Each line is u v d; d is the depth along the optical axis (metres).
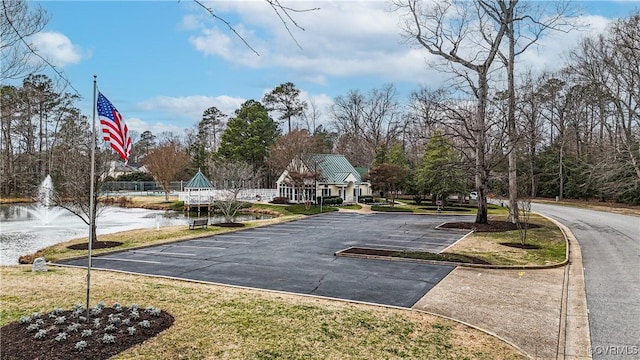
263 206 41.28
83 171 18.53
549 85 52.88
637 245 17.73
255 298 9.11
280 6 3.80
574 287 10.89
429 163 40.00
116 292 9.36
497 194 39.28
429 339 6.88
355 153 69.81
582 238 19.77
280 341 6.59
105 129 7.51
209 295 9.30
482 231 21.67
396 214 34.91
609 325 8.00
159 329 6.94
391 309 8.52
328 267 13.12
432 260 13.87
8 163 44.47
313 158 43.22
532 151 55.19
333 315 7.94
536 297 9.73
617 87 38.03
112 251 16.27
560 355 6.52
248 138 54.19
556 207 40.59
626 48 33.59
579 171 50.59
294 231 23.23
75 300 8.63
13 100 27.97
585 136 54.12
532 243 17.66
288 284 10.91
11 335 6.47
